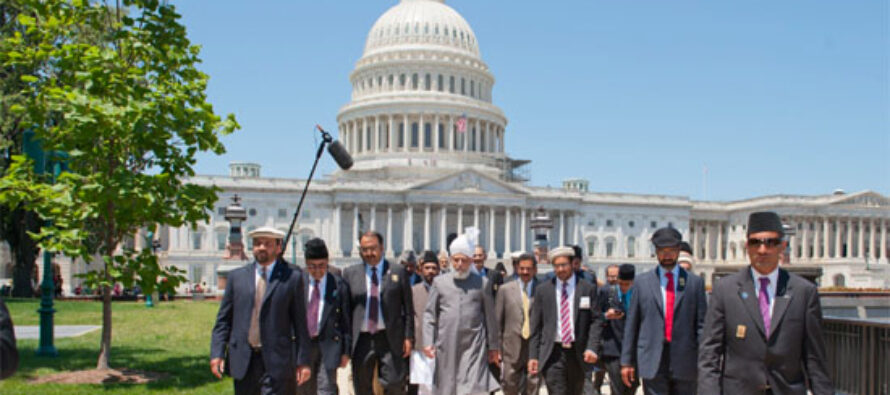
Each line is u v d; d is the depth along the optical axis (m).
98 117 19.05
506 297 15.06
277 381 11.66
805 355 9.53
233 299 11.91
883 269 107.56
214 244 109.38
